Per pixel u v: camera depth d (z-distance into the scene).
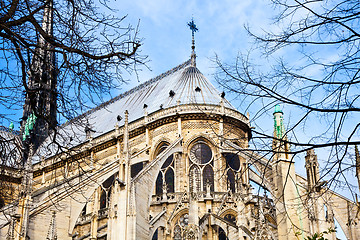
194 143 65.19
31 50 17.53
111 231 46.97
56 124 19.64
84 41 18.61
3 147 20.36
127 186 48.44
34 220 48.06
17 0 17.02
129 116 76.75
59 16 18.36
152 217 58.38
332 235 42.34
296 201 41.38
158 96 75.44
